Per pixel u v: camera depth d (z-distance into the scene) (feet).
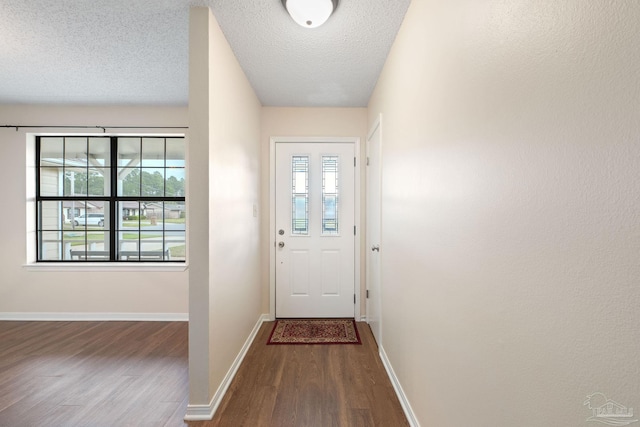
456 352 3.47
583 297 1.80
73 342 8.52
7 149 10.11
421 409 4.63
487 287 2.83
